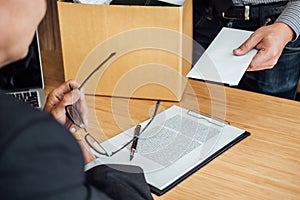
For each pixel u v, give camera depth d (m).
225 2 1.70
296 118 1.26
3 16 0.63
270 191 1.00
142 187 0.90
